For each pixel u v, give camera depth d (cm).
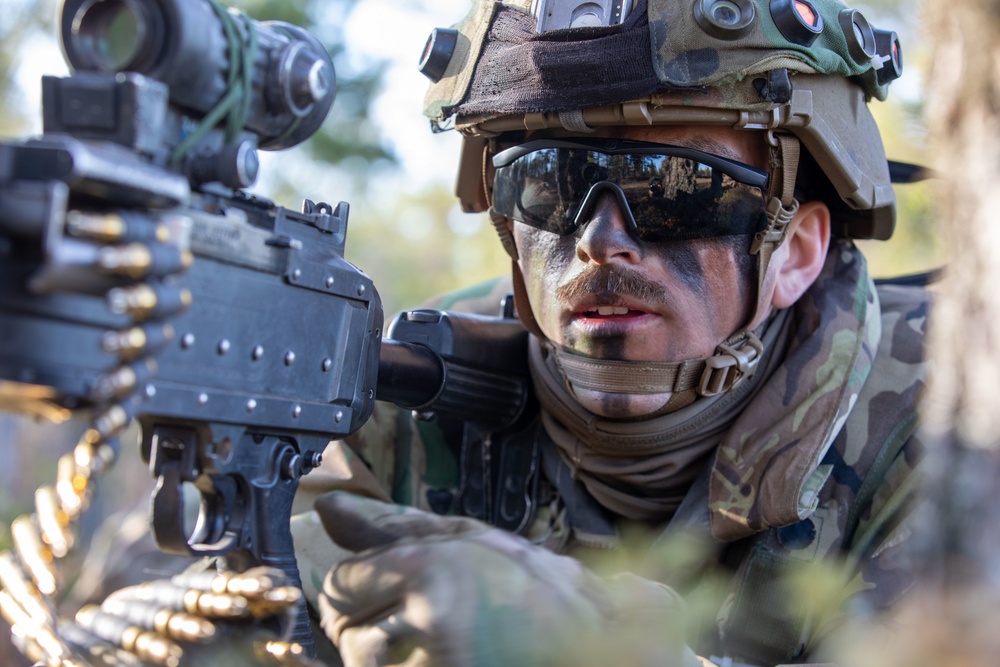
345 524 151
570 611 130
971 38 122
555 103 199
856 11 212
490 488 239
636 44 195
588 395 212
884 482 217
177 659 135
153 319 120
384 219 1377
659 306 204
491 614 127
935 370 124
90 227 113
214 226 139
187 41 129
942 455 120
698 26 192
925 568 119
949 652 113
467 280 1308
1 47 507
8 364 113
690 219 201
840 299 223
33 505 402
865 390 225
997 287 118
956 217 123
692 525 209
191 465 147
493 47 215
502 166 218
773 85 194
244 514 156
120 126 125
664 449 216
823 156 211
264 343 150
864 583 185
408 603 131
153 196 122
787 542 206
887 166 238
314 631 210
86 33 131
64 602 232
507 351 236
